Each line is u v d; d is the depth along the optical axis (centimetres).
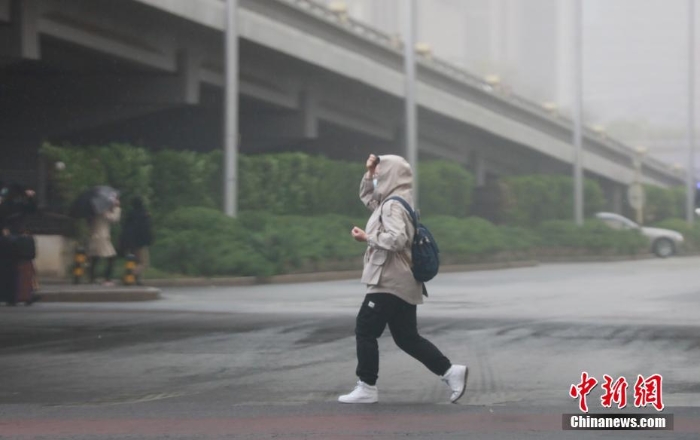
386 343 2602
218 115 8425
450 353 2436
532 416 1656
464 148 10781
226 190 5744
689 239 11444
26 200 3916
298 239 5841
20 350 2477
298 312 3456
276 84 7725
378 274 1716
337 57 7762
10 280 3678
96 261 4441
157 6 5800
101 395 1888
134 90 6781
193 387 1972
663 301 3997
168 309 3569
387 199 1706
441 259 7056
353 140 10050
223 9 6444
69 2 5466
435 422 1605
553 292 4553
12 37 5222
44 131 7012
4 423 1605
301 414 1675
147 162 5744
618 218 10444
